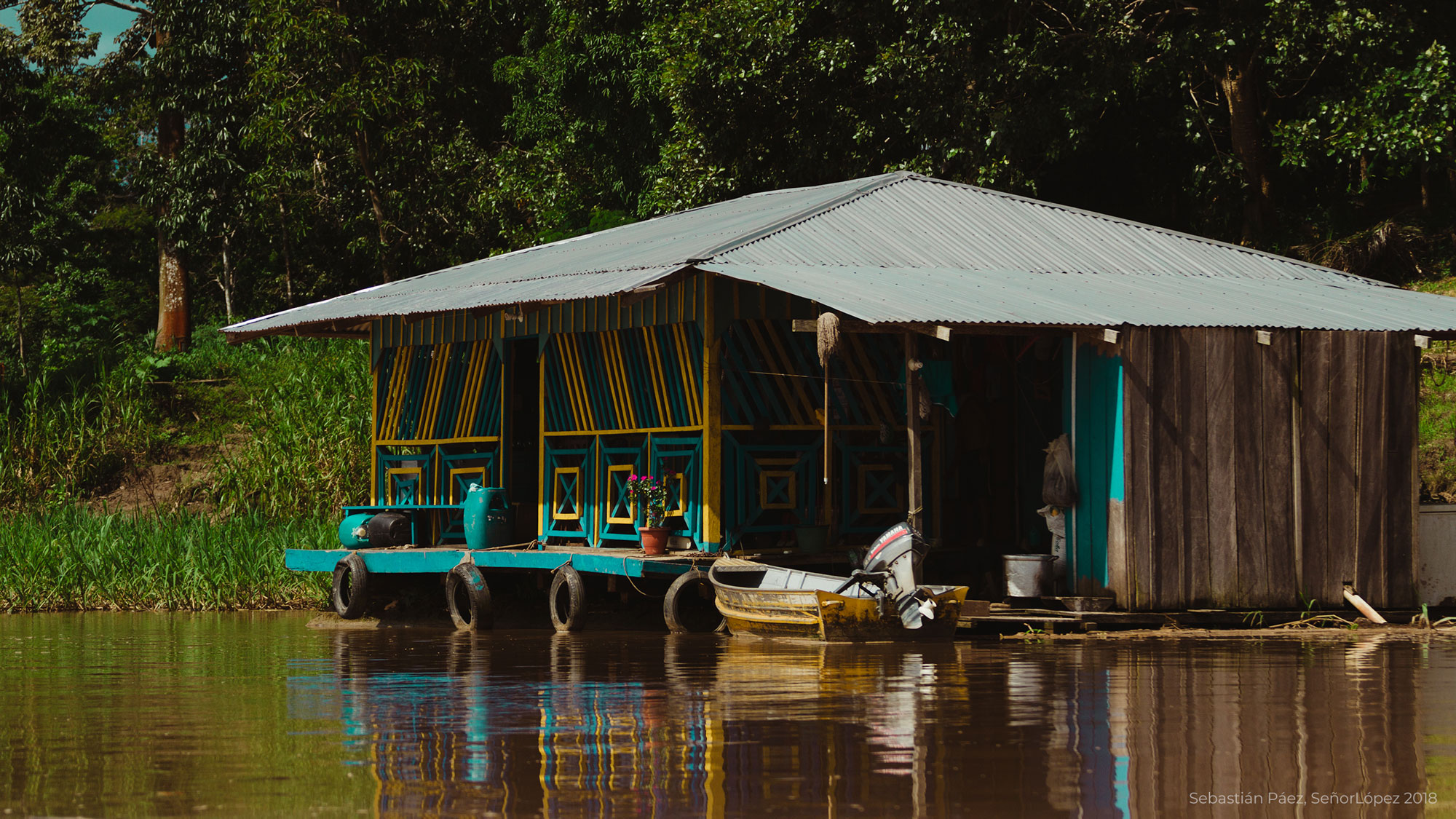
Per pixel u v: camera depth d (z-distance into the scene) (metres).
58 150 51.00
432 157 48.19
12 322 50.78
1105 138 38.47
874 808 9.05
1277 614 20.45
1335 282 25.34
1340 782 9.76
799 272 21.23
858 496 22.30
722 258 21.39
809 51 36.41
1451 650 17.56
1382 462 21.05
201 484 37.91
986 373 24.34
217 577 28.34
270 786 9.88
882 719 12.24
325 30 43.62
